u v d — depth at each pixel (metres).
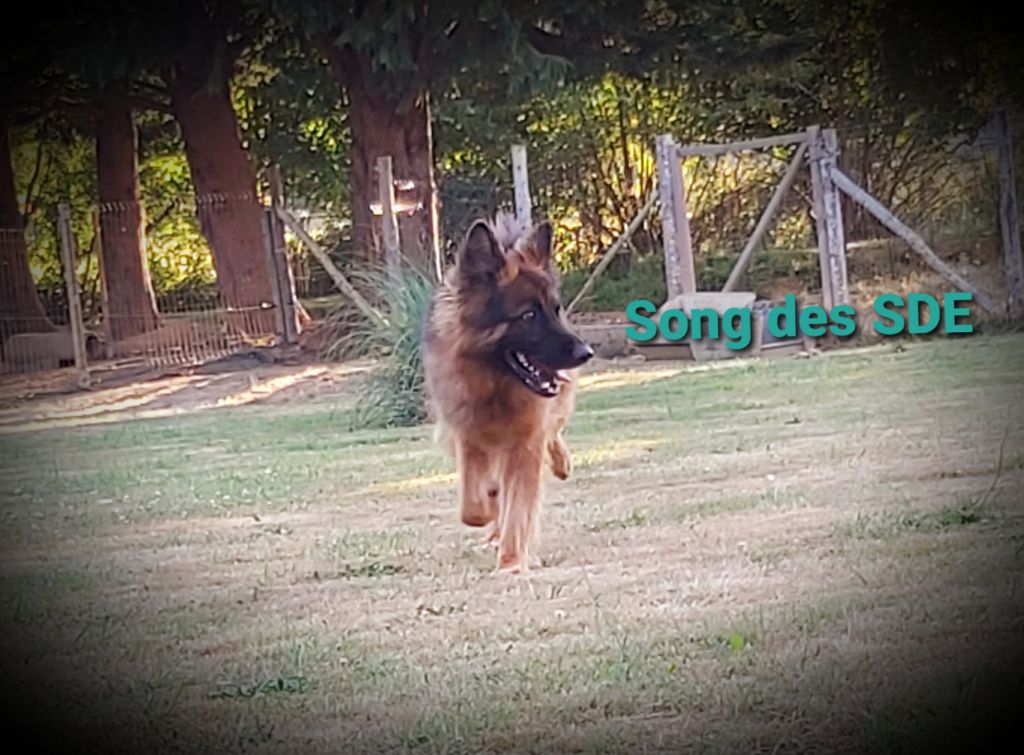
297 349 18.66
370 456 10.77
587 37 19.97
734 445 9.89
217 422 14.15
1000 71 21.12
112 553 7.66
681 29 20.09
